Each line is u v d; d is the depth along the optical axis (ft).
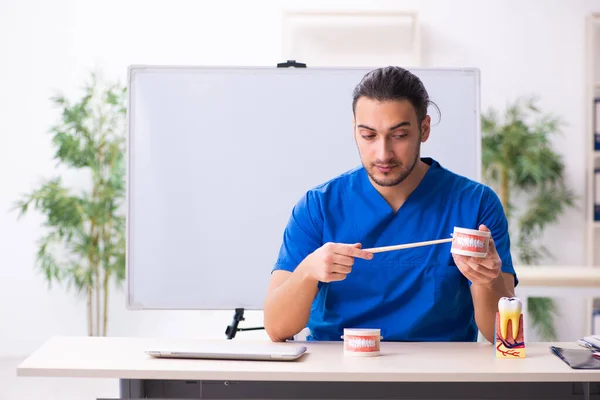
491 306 7.43
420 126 7.42
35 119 18.90
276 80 10.83
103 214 17.84
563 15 18.65
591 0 18.62
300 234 8.03
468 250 6.73
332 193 8.10
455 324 8.02
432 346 7.45
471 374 6.15
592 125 18.22
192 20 18.89
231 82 10.82
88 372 6.34
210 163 10.82
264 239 10.78
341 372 6.15
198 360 6.72
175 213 10.78
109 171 18.25
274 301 7.48
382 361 6.63
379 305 7.80
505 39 18.70
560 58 18.69
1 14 18.88
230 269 10.78
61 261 18.84
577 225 18.78
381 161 7.25
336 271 6.92
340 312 7.87
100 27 18.89
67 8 18.90
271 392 7.16
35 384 16.69
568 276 13.61
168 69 10.81
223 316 18.95
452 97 10.71
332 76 10.81
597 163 18.71
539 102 18.69
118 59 18.86
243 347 7.06
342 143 10.81
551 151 18.30
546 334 18.45
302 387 7.16
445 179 8.07
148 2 18.86
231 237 10.78
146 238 10.78
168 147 10.80
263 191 10.81
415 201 7.94
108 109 18.33
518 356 6.81
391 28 18.51
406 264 7.79
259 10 18.86
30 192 18.88
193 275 10.77
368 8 18.72
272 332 7.59
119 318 18.97
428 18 18.75
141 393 7.13
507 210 18.10
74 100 18.84
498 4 18.69
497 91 18.71
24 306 18.99
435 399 7.15
